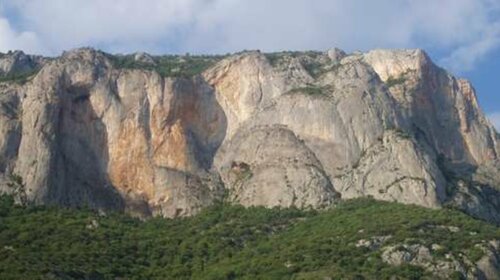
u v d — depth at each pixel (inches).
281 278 7770.7
